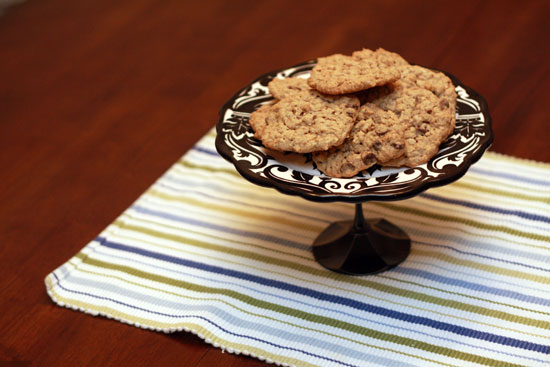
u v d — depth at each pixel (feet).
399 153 2.96
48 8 5.22
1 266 3.48
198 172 3.80
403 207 3.52
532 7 4.70
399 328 3.08
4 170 3.96
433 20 4.69
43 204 3.76
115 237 3.51
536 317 3.08
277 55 4.57
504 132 3.89
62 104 4.35
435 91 3.17
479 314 3.10
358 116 3.07
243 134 3.16
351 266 3.29
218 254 3.40
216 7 5.03
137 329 3.17
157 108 4.27
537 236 3.36
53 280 3.34
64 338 3.17
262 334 3.09
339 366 2.98
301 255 3.37
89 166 3.95
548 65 4.26
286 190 2.93
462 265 3.27
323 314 3.14
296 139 2.97
